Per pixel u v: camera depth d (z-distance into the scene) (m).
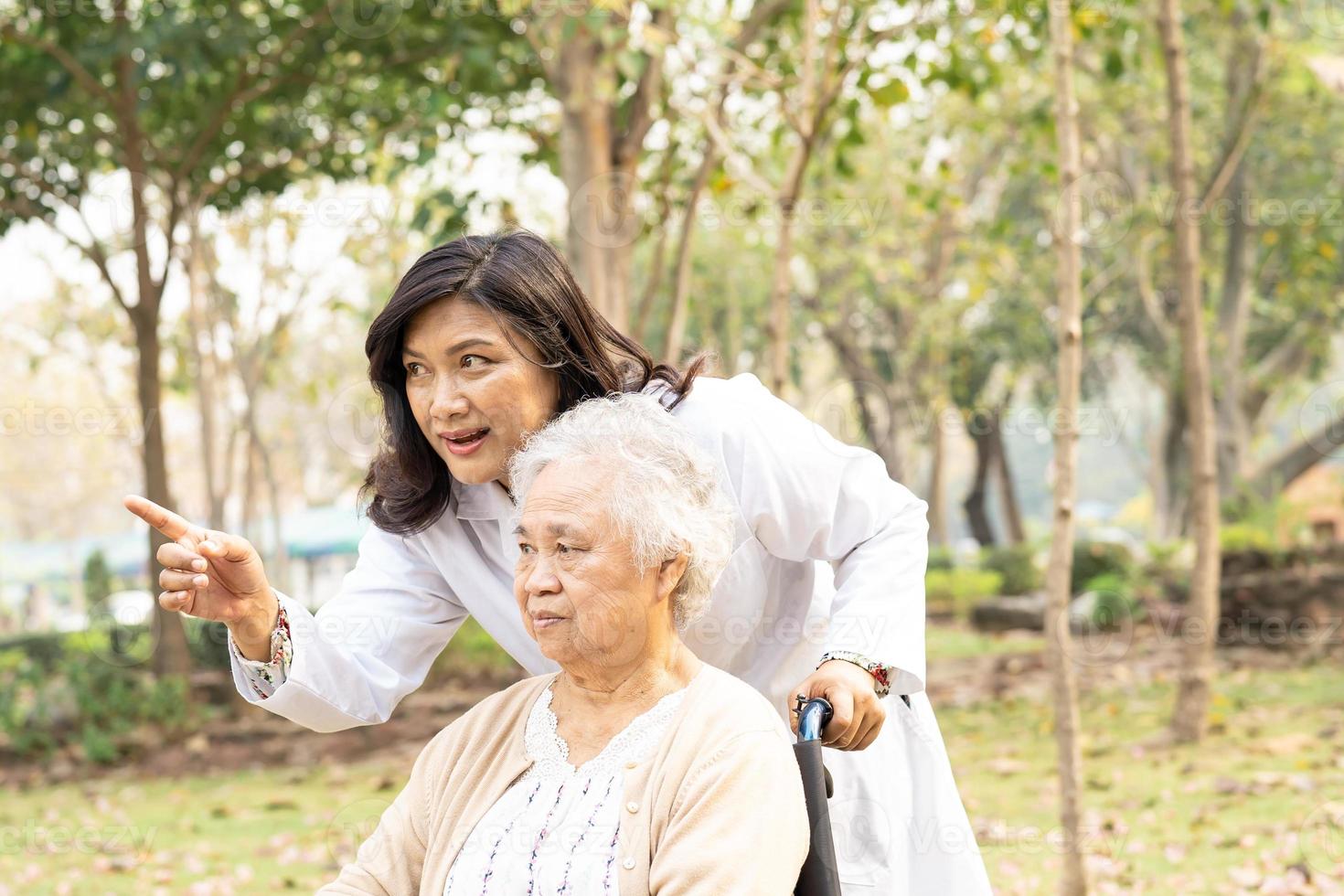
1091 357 19.48
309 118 8.86
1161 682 8.85
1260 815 4.90
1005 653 11.30
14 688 8.67
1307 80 8.32
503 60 7.43
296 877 4.75
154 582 9.09
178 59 7.62
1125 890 4.04
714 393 1.85
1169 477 18.03
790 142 7.66
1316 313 15.10
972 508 22.34
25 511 26.69
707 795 1.42
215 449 13.05
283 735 8.53
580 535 1.47
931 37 6.28
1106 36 6.93
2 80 8.19
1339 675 8.77
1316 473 16.47
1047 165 6.74
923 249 15.83
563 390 1.73
